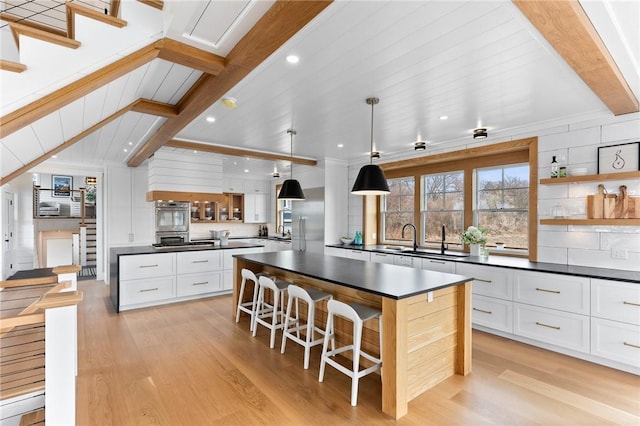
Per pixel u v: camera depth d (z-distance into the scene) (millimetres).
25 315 1494
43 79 1635
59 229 8781
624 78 2373
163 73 2521
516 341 3389
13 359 2232
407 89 2748
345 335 2977
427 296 2463
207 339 3438
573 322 2961
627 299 2658
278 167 6879
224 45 2014
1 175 2727
